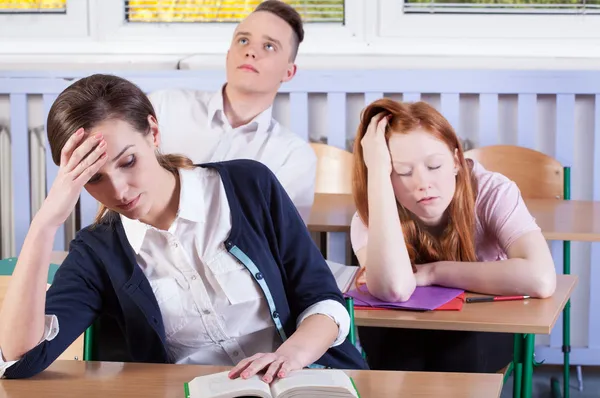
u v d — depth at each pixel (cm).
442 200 191
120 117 127
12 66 322
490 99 314
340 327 148
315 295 151
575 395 298
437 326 165
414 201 191
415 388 121
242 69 257
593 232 223
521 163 285
